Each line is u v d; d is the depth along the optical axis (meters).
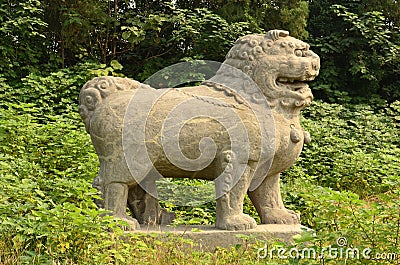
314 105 10.80
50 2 10.51
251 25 11.17
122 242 4.18
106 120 4.59
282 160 4.91
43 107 8.91
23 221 4.10
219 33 10.39
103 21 10.64
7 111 7.37
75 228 3.99
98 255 3.95
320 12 12.95
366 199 7.82
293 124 4.94
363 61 11.79
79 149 6.83
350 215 4.39
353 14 11.52
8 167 5.39
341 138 9.81
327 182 8.45
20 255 3.87
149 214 5.04
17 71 10.27
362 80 12.12
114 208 4.59
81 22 10.38
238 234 4.50
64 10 10.45
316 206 5.69
